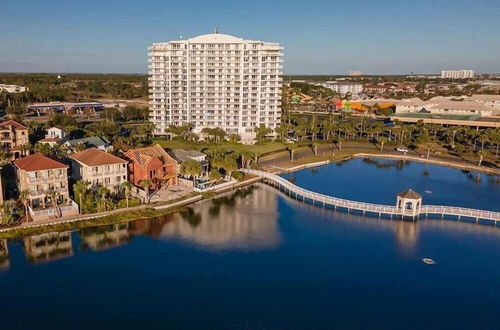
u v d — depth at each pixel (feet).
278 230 282.97
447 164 499.92
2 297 194.29
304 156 527.81
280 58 597.52
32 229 259.39
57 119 612.29
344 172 460.96
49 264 226.38
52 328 173.17
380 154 552.82
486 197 372.38
